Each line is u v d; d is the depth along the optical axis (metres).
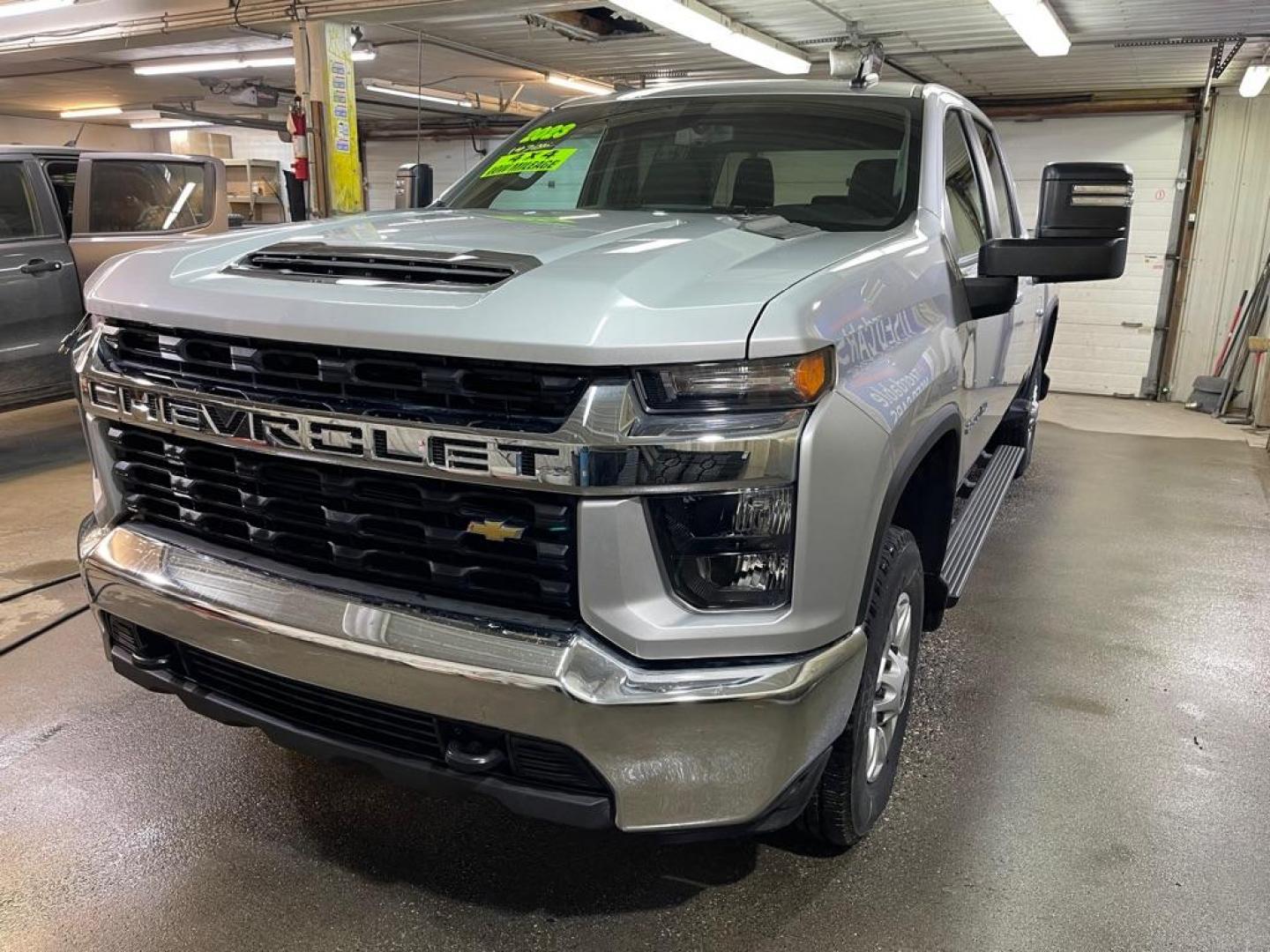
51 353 6.02
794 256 2.02
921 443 2.11
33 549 4.45
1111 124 10.51
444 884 2.22
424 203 3.61
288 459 1.85
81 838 2.37
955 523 3.46
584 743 1.63
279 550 1.93
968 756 2.80
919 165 2.78
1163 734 2.96
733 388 1.60
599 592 1.62
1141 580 4.39
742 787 1.69
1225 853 2.37
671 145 3.11
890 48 8.60
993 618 3.89
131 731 2.87
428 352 1.63
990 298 2.66
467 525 1.69
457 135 14.80
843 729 1.88
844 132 2.95
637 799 1.67
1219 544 5.00
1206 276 10.41
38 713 2.96
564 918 2.12
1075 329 11.06
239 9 7.08
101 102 14.97
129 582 2.04
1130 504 5.80
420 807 2.52
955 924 2.11
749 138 3.03
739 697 1.62
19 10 8.27
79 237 6.19
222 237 2.31
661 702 1.61
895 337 2.06
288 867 2.28
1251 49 8.51
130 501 2.16
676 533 1.63
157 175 6.84
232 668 2.01
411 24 8.32
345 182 7.05
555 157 3.25
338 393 1.75
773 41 8.31
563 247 1.97
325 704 1.90
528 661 1.63
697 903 2.17
